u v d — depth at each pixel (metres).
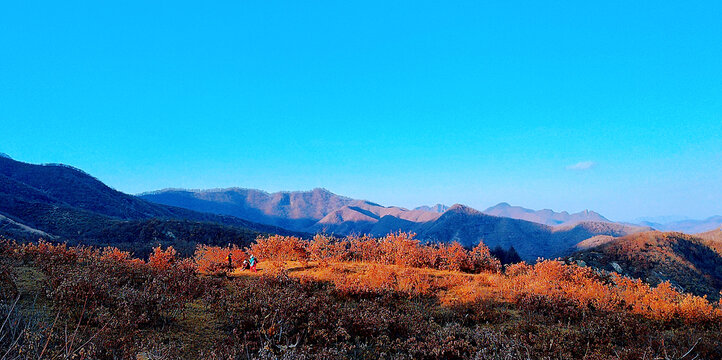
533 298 11.28
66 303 7.46
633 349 7.76
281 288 11.32
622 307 11.28
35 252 12.37
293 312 8.49
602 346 8.27
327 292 11.45
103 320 7.05
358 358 7.29
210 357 6.23
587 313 10.45
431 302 11.45
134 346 6.31
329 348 7.08
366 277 13.36
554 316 10.30
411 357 7.22
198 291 10.14
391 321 8.60
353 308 9.55
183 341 7.13
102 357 5.75
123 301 7.82
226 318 8.45
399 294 11.55
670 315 10.17
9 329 5.52
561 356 7.50
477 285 13.67
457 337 8.48
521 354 7.46
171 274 10.44
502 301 11.73
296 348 7.01
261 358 6.25
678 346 8.23
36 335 5.24
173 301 8.44
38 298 8.08
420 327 8.79
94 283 8.33
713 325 9.91
